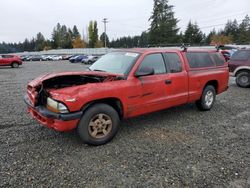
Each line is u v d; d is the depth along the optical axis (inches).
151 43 2524.6
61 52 3011.8
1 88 403.2
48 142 167.2
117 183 120.7
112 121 166.7
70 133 183.0
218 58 264.5
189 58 226.4
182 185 120.0
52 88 168.9
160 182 122.1
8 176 124.7
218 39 2802.7
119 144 166.6
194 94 229.0
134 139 175.8
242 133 192.5
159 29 2465.6
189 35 2827.3
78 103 147.6
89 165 137.5
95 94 154.3
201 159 146.7
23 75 652.7
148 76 185.6
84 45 3656.5
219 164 140.9
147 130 194.5
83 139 156.6
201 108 250.1
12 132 184.4
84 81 182.7
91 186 118.0
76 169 133.0
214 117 234.1
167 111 251.3
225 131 196.2
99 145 163.3
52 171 130.4
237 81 435.5
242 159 147.6
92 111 155.9
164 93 197.2
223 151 158.4
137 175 128.0
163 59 201.6
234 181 124.1
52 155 148.4
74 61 1576.0
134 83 174.7
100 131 163.2
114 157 147.4
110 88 161.6
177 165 138.9
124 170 132.7
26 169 131.7
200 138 180.1
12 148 156.6
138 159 145.3
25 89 394.0
